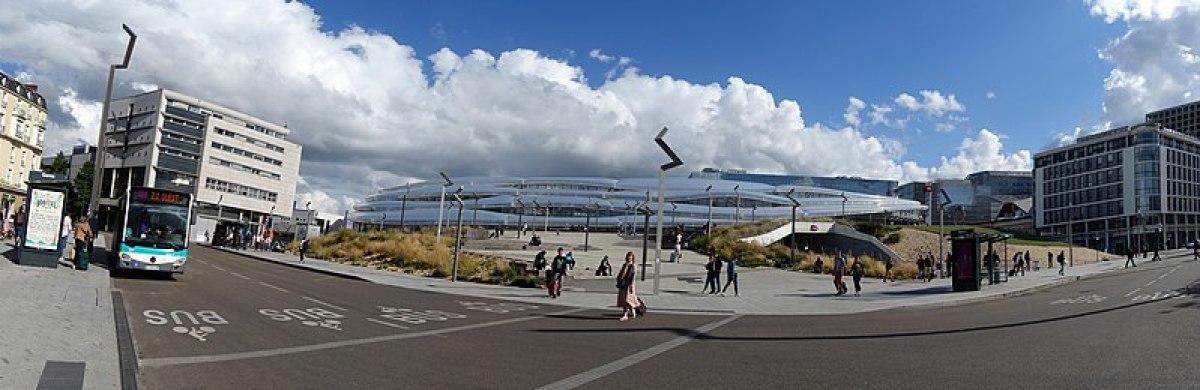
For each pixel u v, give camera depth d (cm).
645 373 929
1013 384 840
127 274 2292
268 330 1225
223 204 11581
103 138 2394
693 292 2792
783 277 4009
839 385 850
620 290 1702
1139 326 1405
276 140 12575
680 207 13238
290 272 3212
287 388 780
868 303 2292
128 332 1083
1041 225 13250
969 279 2825
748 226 7175
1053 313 1800
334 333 1232
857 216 13800
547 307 1988
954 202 16612
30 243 2078
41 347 870
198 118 11331
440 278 3250
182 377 809
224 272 2811
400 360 983
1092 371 913
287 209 12800
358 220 14525
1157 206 11112
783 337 1348
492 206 13725
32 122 8306
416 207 14750
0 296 1271
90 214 2392
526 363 992
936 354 1100
